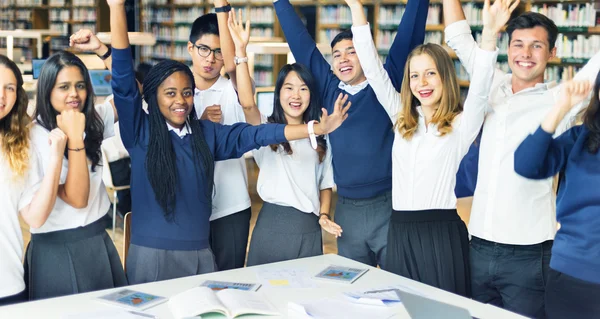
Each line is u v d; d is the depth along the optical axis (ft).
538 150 7.79
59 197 9.20
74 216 9.37
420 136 9.84
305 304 7.72
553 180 9.38
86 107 9.56
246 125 9.94
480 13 27.40
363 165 10.94
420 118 9.95
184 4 39.24
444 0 10.11
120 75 9.30
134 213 9.71
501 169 9.36
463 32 10.00
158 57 40.86
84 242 9.45
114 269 9.95
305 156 10.78
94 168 9.65
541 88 9.46
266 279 8.68
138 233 9.59
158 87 9.47
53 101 9.25
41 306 7.64
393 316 7.45
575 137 8.16
